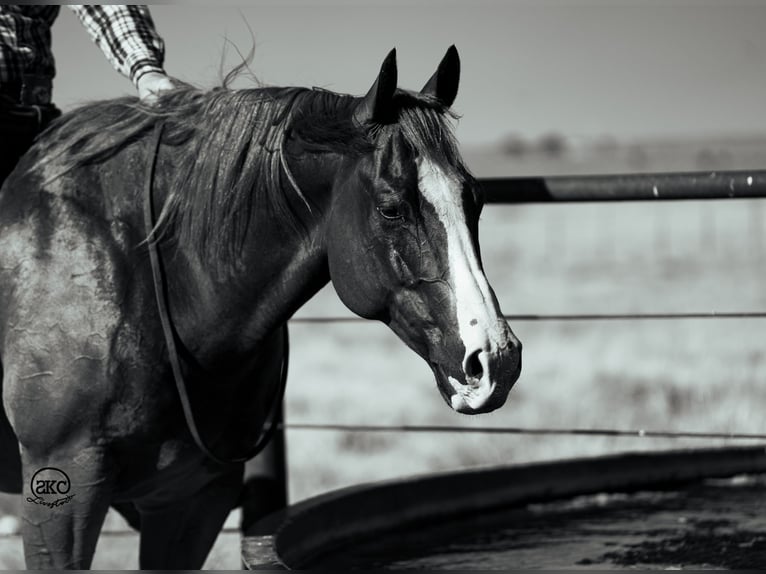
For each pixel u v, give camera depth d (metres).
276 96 4.62
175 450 4.82
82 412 4.61
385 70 4.11
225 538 9.02
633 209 63.56
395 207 4.08
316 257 4.54
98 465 4.66
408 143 4.12
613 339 22.47
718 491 7.09
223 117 4.70
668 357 19.88
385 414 16.03
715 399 14.96
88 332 4.59
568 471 6.81
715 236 45.94
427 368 20.88
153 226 4.71
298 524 5.14
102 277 4.63
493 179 6.05
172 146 4.82
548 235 50.69
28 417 4.67
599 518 6.52
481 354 3.90
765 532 6.05
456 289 4.00
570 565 5.42
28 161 5.03
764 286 29.09
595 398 15.98
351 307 4.36
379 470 12.61
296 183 4.48
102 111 5.08
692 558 5.51
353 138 4.24
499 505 6.51
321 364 21.59
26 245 4.75
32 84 5.53
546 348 21.77
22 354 4.67
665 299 27.41
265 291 4.67
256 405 5.15
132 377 4.62
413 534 6.04
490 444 13.59
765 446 7.36
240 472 5.36
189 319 4.74
